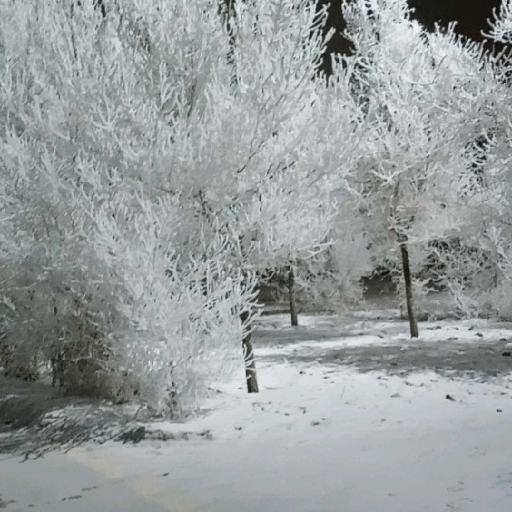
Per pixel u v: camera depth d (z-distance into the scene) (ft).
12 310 27.66
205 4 26.94
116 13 28.48
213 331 23.16
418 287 52.85
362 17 42.34
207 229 25.88
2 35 31.86
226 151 25.31
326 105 27.20
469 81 31.71
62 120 26.40
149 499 16.35
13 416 26.12
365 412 23.59
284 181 26.50
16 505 16.90
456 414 22.49
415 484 15.61
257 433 21.75
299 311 62.18
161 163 24.29
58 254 24.45
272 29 26.50
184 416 23.77
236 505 15.23
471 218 35.86
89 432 22.97
